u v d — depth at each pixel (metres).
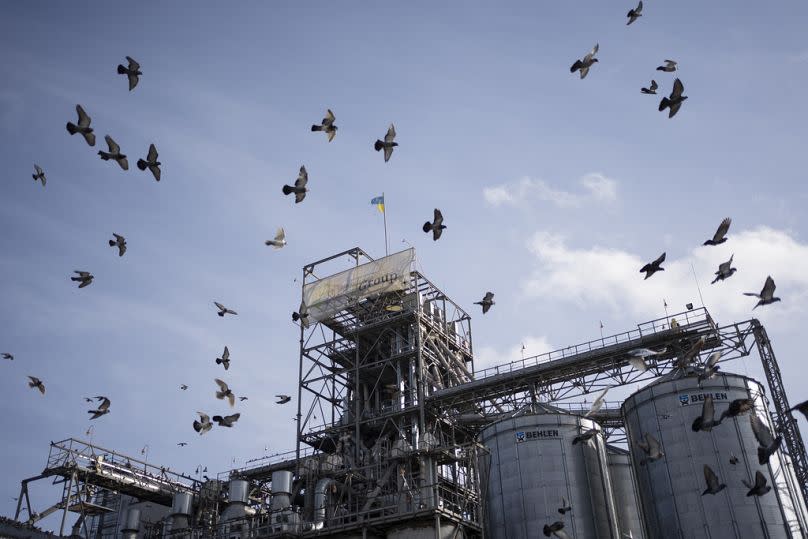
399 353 65.81
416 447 61.38
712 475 27.27
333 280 71.00
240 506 65.31
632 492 59.22
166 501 73.12
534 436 52.22
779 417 52.06
